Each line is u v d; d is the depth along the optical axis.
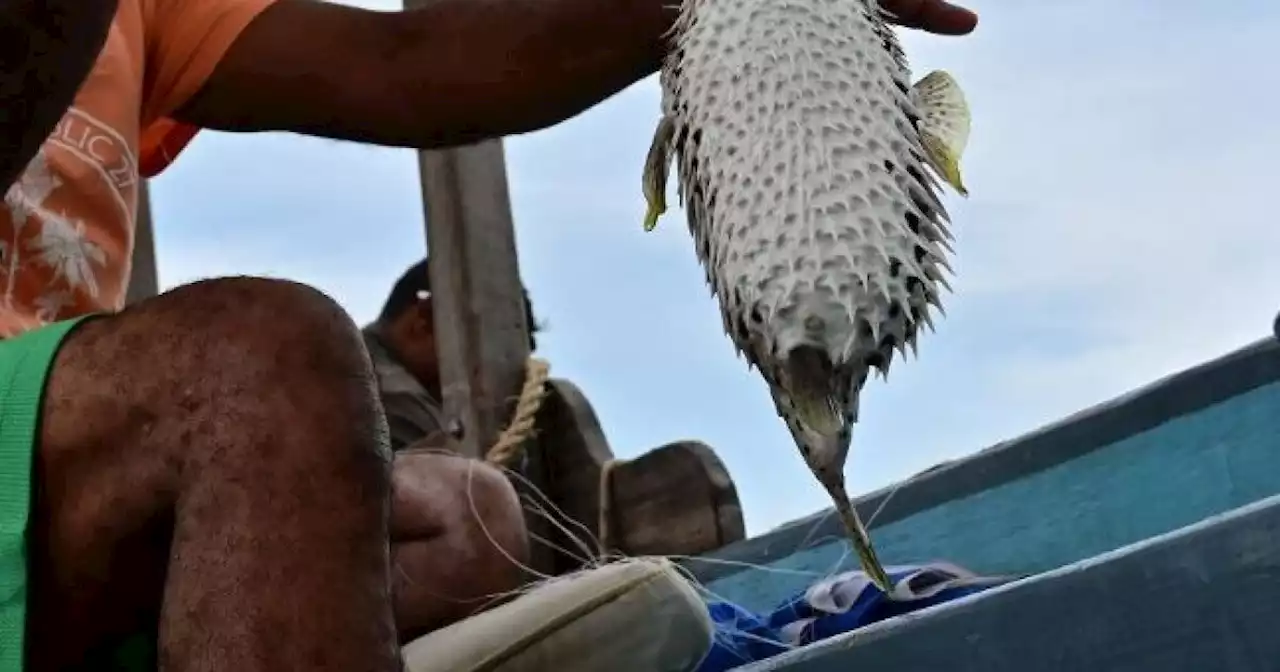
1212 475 2.19
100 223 1.49
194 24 1.62
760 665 1.46
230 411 0.97
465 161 2.98
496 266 2.99
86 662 1.05
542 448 2.96
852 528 0.85
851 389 0.85
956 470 2.44
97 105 1.51
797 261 0.84
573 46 1.50
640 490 2.79
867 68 0.90
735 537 2.66
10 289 1.40
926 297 0.87
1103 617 1.23
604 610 1.57
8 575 0.99
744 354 0.88
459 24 1.56
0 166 1.12
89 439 1.00
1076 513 2.32
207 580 0.93
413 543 1.87
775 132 0.88
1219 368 2.20
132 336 1.02
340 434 0.97
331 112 1.59
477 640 1.55
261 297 1.01
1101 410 2.31
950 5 1.32
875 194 0.86
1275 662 1.14
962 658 1.31
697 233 0.93
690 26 0.96
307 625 0.92
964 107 0.96
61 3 1.07
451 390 2.95
